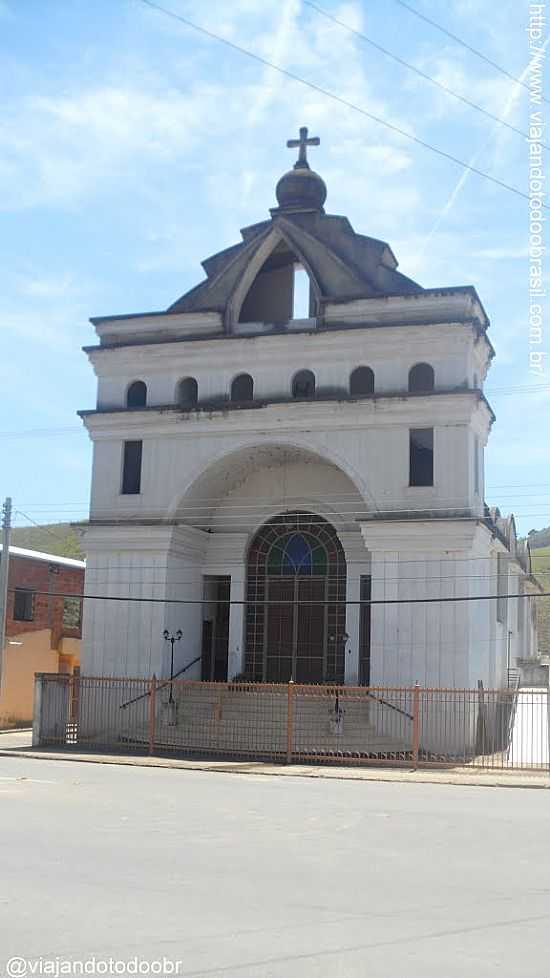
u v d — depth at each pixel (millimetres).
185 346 33625
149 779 22297
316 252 33375
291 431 31906
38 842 12836
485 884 11008
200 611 34906
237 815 16375
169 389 33844
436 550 29812
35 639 41156
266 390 32625
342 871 11547
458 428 30250
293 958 7898
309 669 33656
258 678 34031
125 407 34062
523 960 8016
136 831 14125
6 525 32219
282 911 9398
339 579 33906
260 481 34938
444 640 29375
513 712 31250
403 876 11352
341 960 7875
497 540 33844
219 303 34281
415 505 30266
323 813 17047
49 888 10055
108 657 32844
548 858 12828
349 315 32188
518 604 43000
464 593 29453
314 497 34156
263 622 34406
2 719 39031
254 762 27391
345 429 31328
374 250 33750
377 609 30156
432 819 16609
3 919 8812
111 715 32094
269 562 34844
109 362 34656
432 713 28969
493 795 21281
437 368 30875
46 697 31547
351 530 33531
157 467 33375
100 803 17297
